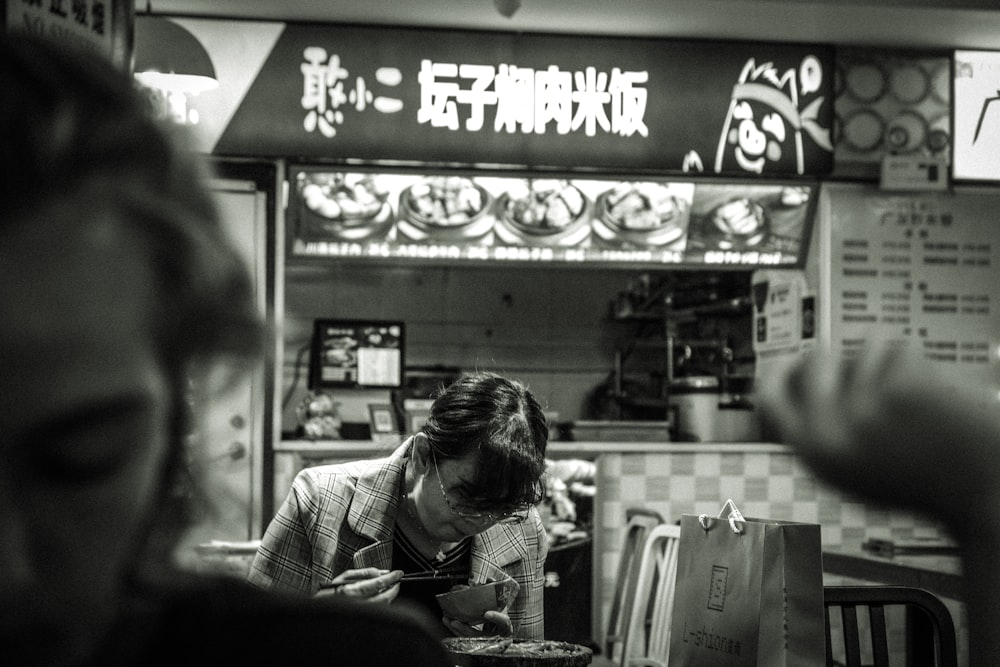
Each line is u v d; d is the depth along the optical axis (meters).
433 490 2.19
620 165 5.06
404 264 5.07
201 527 0.50
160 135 0.46
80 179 0.41
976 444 0.39
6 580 0.37
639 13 4.82
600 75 5.04
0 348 0.37
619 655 4.26
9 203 0.39
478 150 4.97
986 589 0.42
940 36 5.13
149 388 0.40
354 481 2.35
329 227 4.94
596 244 5.13
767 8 4.77
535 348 7.48
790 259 5.27
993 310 5.30
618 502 5.01
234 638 0.54
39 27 1.77
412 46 4.93
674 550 3.39
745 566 1.92
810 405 0.41
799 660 1.87
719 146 5.12
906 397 0.40
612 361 7.53
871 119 5.31
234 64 4.82
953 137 5.24
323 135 4.88
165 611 0.52
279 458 4.77
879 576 3.60
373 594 2.10
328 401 5.05
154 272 0.43
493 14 4.83
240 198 4.88
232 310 0.48
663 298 6.67
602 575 4.96
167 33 4.21
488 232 5.05
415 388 6.01
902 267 5.27
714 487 5.08
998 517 0.40
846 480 0.40
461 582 2.32
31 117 0.41
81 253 0.40
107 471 0.39
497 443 2.11
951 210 5.30
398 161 4.93
